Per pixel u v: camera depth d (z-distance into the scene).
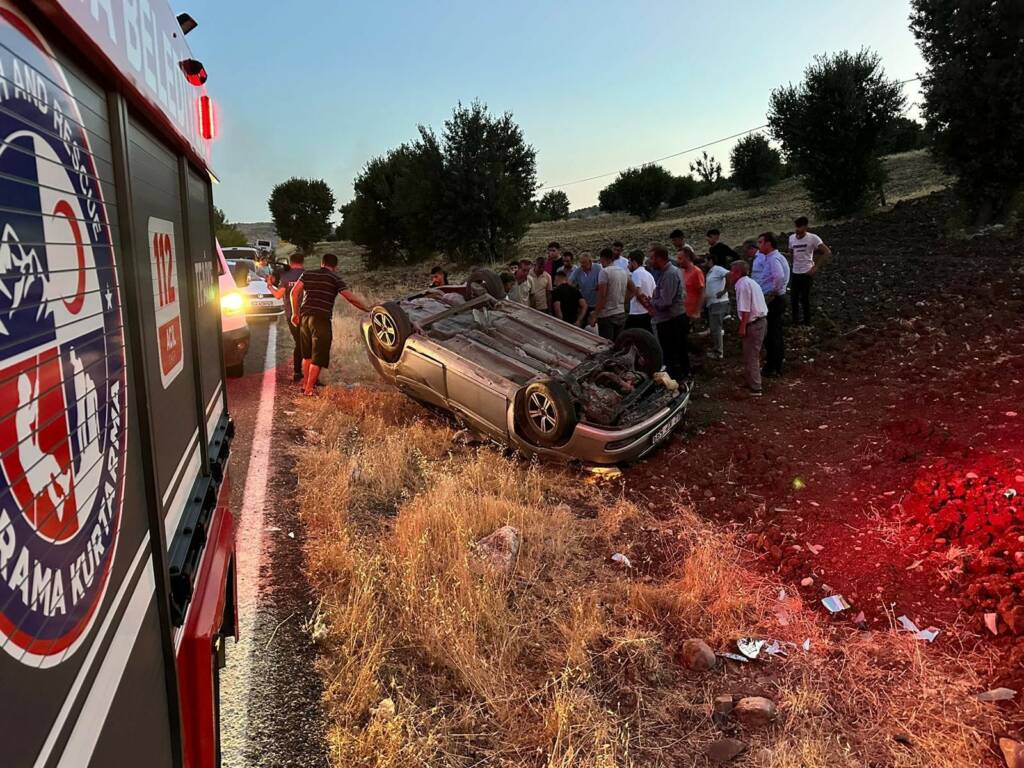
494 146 28.05
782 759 2.80
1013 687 3.21
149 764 1.45
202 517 2.20
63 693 1.02
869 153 21.89
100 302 1.31
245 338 9.34
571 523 5.11
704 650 3.55
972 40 14.13
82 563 1.14
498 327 7.90
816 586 4.29
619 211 53.72
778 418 7.38
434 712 3.01
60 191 1.12
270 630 3.57
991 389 6.88
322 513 4.91
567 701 3.05
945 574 4.16
